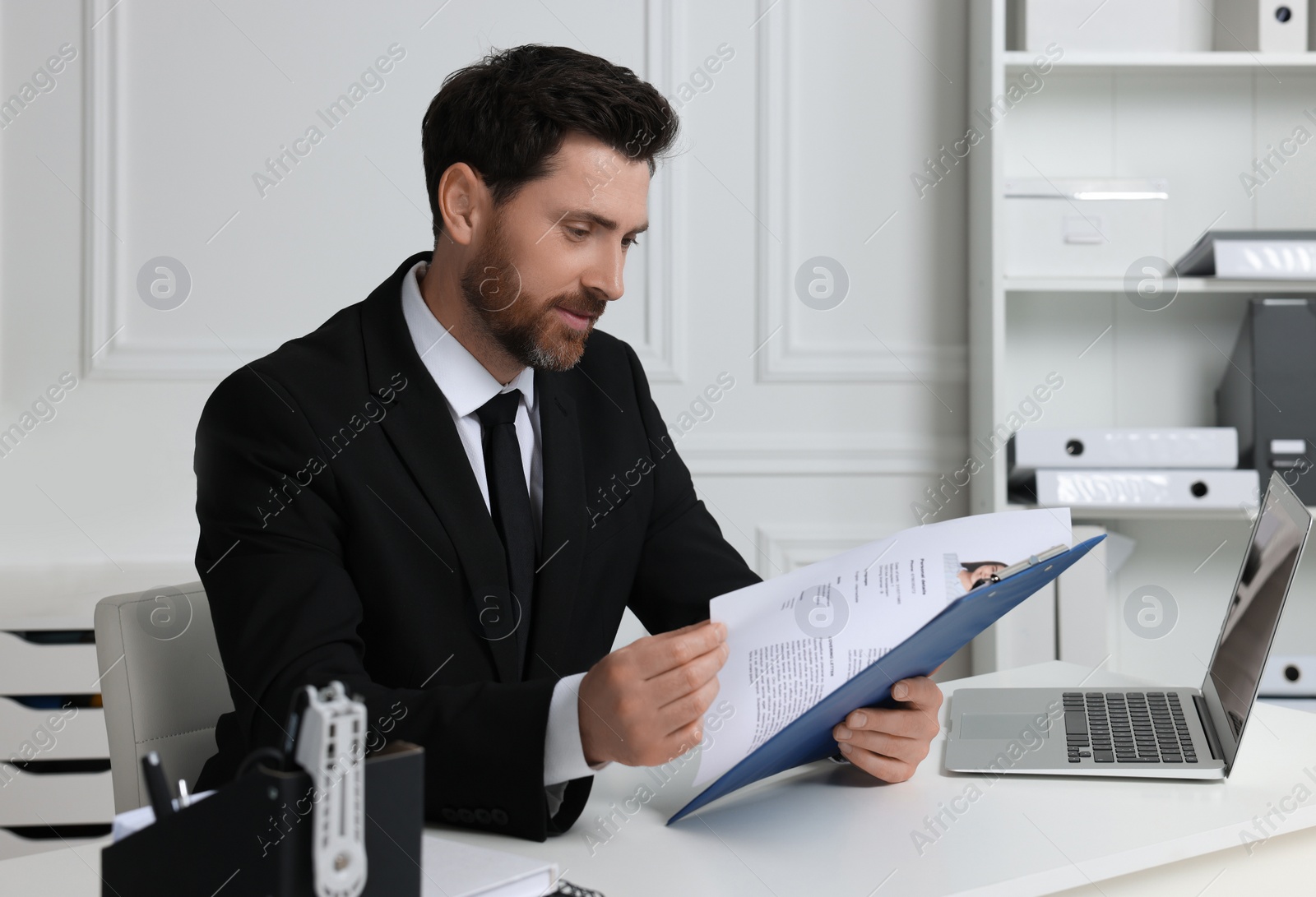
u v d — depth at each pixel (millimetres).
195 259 2254
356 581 1050
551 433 1188
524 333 1078
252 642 922
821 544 2420
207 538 1030
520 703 813
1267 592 945
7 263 2215
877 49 2387
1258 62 2145
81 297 2230
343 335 1131
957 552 879
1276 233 2070
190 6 2234
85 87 2213
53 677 1784
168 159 2240
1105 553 2250
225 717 1068
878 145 2396
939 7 2385
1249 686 912
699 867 743
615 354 1375
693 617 1238
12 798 1774
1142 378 2375
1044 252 2201
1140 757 942
